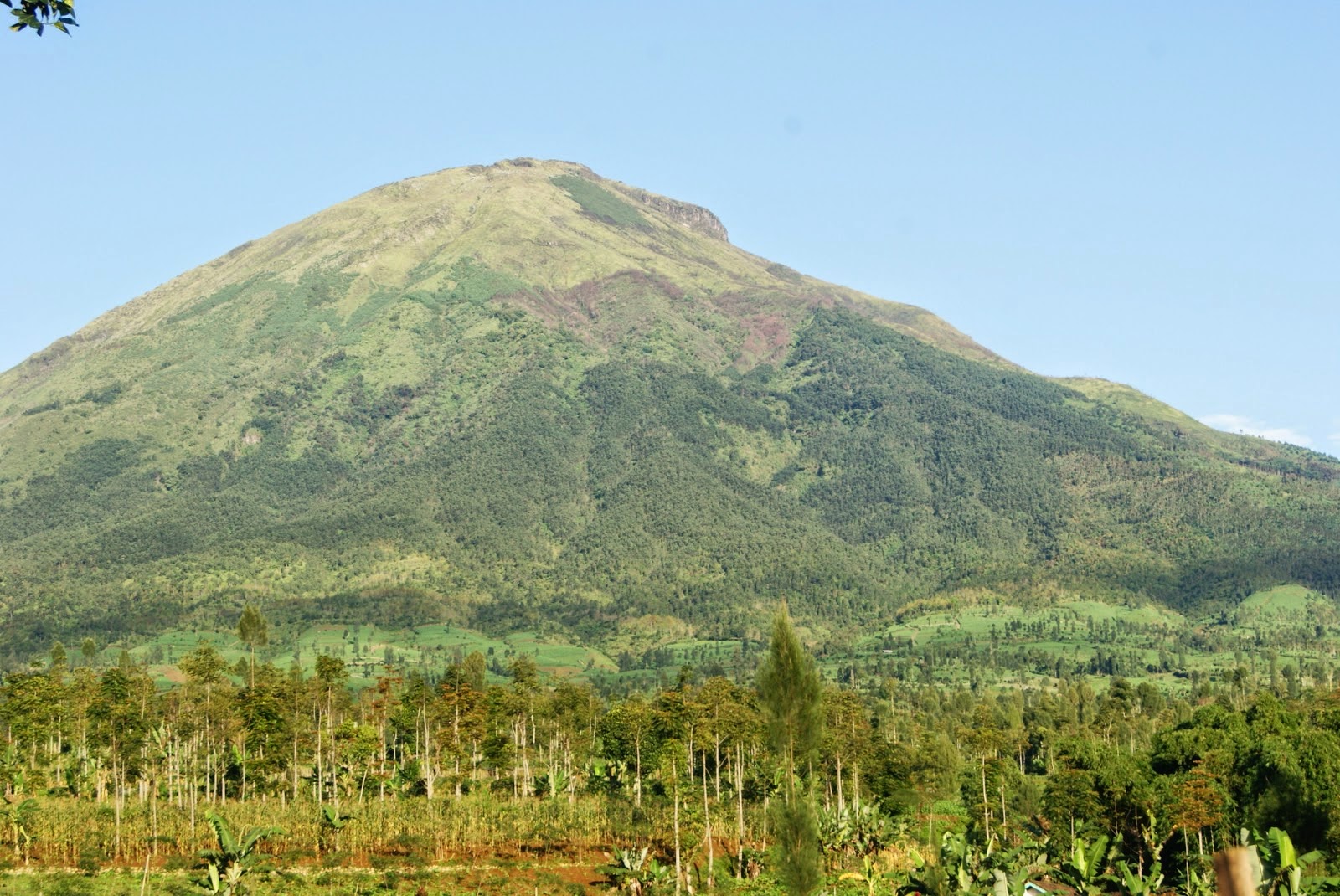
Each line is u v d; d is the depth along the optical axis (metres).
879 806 117.25
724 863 97.12
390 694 157.88
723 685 131.50
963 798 134.25
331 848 95.44
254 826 95.69
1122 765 95.69
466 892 84.50
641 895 86.81
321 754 132.88
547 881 88.75
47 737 127.50
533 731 147.88
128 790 118.69
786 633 61.50
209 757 122.56
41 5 20.72
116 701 118.19
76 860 85.75
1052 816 97.31
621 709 134.38
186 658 134.62
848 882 90.31
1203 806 86.25
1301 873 72.31
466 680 159.25
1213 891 80.25
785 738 60.94
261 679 147.88
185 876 82.44
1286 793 85.31
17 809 89.50
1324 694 174.00
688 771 126.00
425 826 101.56
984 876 79.12
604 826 106.25
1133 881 81.94
